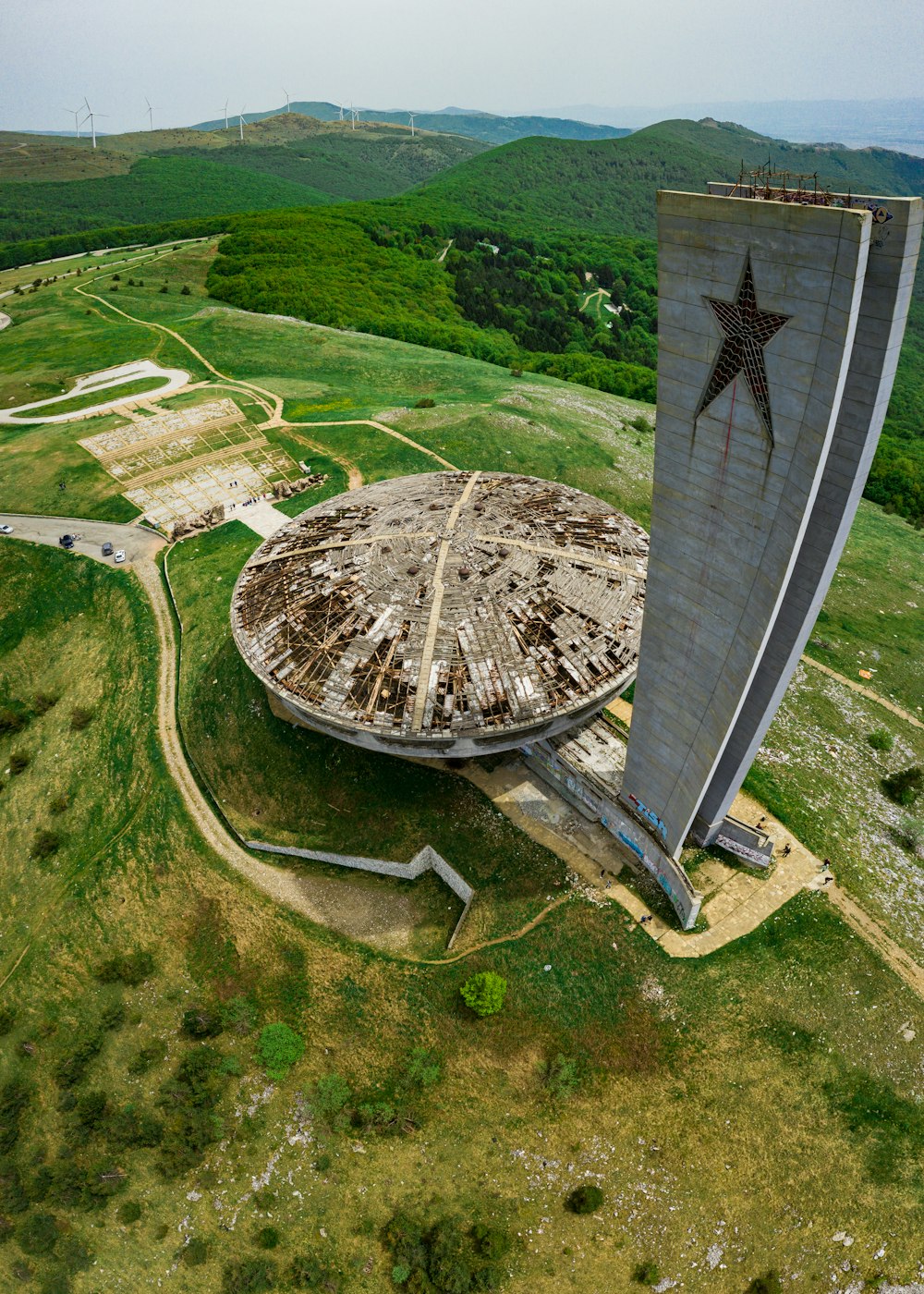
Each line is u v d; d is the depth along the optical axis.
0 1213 50.72
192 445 118.69
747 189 34.12
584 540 64.00
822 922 53.41
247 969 57.78
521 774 63.53
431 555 61.25
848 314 28.09
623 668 56.31
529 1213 45.72
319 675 56.69
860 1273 42.38
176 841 65.06
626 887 55.97
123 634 85.81
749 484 36.12
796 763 66.25
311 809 64.19
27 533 101.56
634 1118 47.47
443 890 59.81
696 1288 42.84
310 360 148.38
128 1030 56.66
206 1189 49.62
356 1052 53.03
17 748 79.62
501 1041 51.28
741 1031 49.31
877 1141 45.38
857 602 94.94
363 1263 45.97
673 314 35.41
